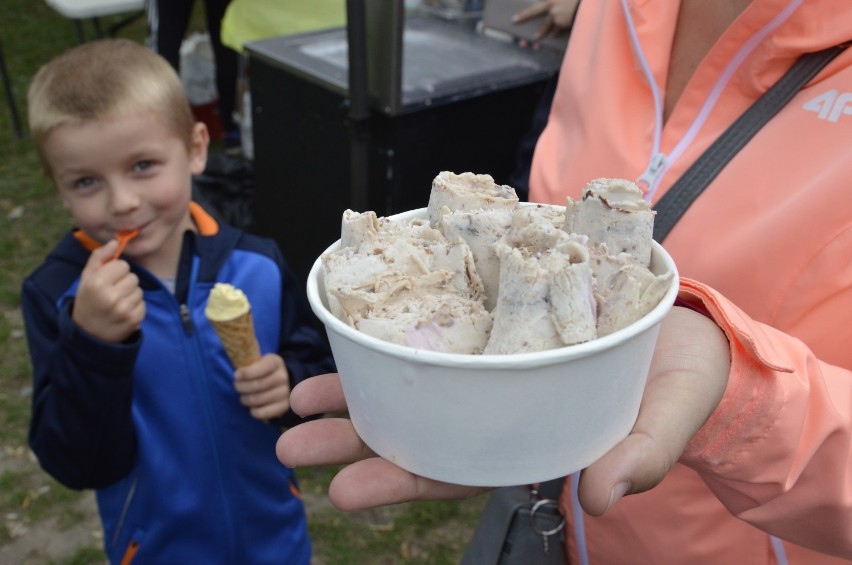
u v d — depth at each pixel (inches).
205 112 204.8
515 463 31.6
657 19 52.7
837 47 45.4
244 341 68.6
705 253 46.7
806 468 38.2
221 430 73.6
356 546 103.8
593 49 58.0
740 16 46.5
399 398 30.8
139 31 278.8
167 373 71.9
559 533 54.9
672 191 48.7
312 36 130.8
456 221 34.2
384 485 33.5
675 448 31.5
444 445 31.4
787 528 40.6
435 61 117.6
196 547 74.3
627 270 30.7
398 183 109.0
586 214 33.6
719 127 49.8
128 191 69.0
